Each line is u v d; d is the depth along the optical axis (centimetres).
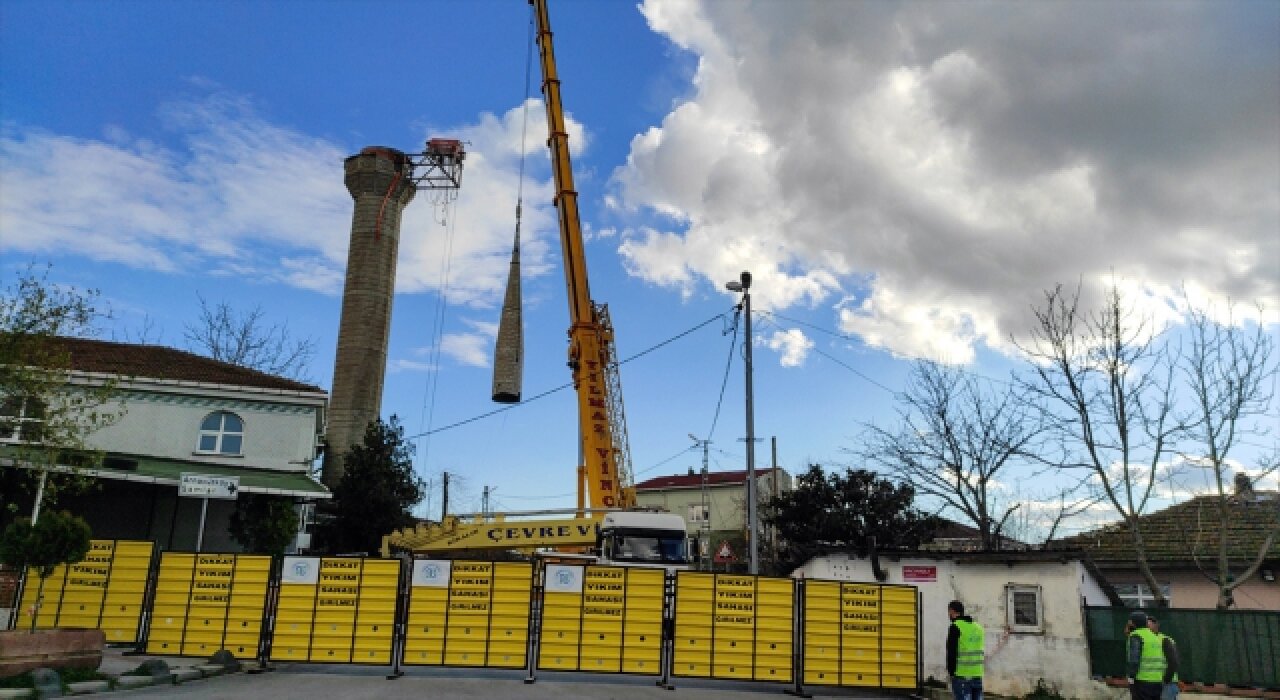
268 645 1573
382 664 1563
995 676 1719
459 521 2391
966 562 1808
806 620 1656
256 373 2981
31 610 1599
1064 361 2053
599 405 2719
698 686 1688
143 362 2747
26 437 1770
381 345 5297
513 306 3312
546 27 3203
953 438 2730
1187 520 2519
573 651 1592
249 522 2481
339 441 5000
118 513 2473
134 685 1281
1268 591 2228
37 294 1708
